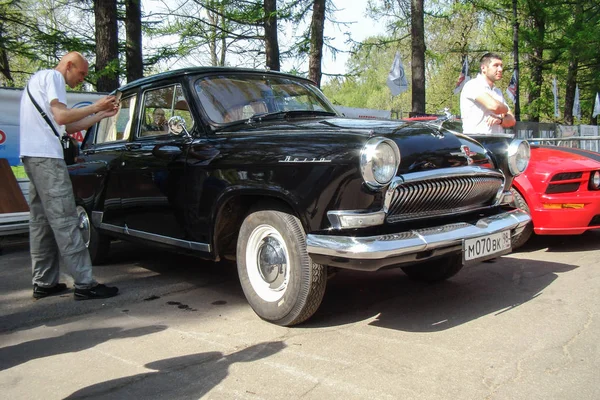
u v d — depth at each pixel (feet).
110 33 34.99
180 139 13.64
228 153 12.05
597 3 68.74
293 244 10.85
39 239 14.40
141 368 9.70
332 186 10.16
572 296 12.91
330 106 16.05
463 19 73.20
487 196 12.36
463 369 9.11
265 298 11.68
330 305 12.96
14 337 11.55
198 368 9.59
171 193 13.65
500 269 15.81
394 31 53.21
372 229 10.16
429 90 108.58
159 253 20.06
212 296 14.23
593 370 8.89
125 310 13.21
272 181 11.03
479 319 11.59
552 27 73.31
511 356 9.57
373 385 8.64
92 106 13.46
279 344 10.55
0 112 25.23
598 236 20.06
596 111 87.04
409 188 10.41
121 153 15.64
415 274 14.76
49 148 13.39
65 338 11.40
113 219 16.38
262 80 15.25
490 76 18.79
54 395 8.80
